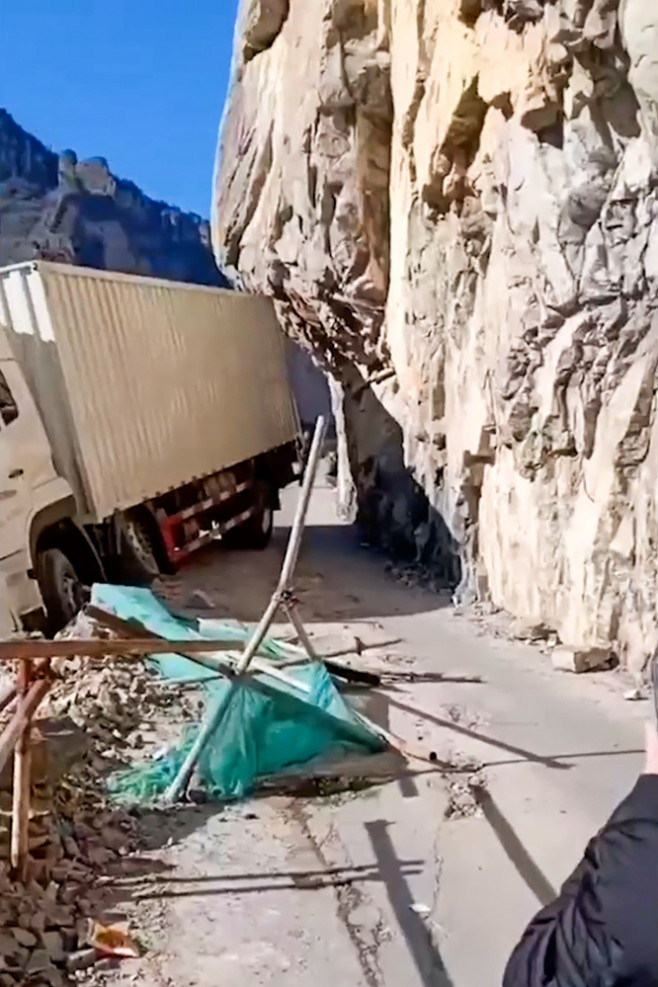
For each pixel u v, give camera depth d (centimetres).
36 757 598
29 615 925
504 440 1063
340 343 1831
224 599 1249
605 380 874
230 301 1644
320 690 723
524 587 1093
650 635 827
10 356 1005
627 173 775
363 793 633
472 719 776
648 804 187
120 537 1218
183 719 750
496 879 517
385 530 1750
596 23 705
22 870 473
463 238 1142
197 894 500
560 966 185
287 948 451
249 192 1947
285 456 1895
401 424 1583
